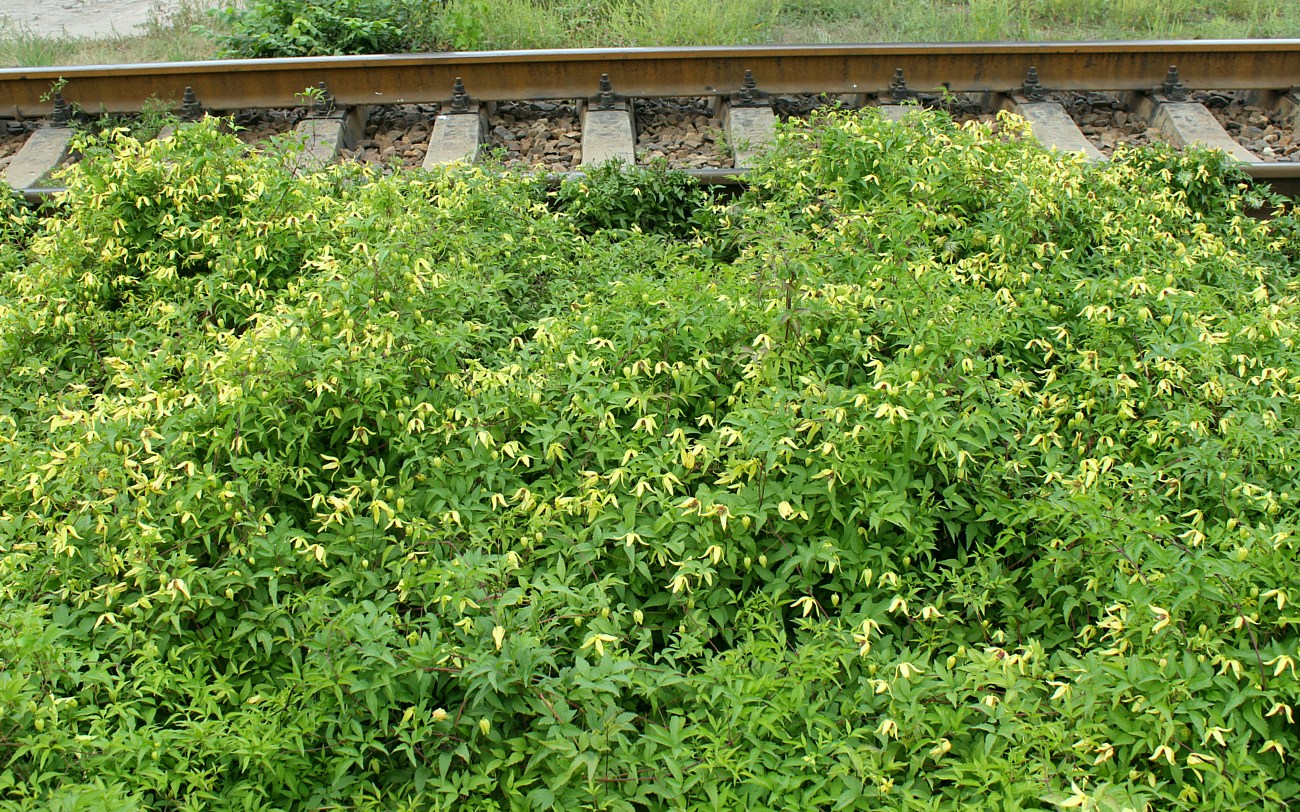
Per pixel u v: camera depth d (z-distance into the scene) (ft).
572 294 16.60
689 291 14.16
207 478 11.12
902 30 28.86
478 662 9.25
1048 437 12.50
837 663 10.17
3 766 8.88
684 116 25.58
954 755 9.37
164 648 10.25
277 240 16.66
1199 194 20.59
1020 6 29.96
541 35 28.09
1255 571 9.67
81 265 17.26
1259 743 9.18
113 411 12.85
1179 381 13.12
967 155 17.99
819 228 17.30
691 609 10.83
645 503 11.30
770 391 12.26
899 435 11.66
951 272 15.16
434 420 12.50
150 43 29.30
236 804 9.14
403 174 19.44
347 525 11.35
